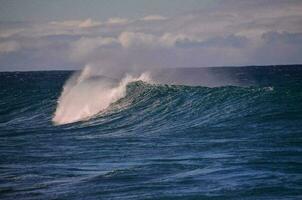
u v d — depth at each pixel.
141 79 145.00
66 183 54.53
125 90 127.56
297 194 44.81
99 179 55.00
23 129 110.12
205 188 48.44
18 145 85.19
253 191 46.44
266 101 102.12
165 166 59.34
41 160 69.31
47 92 174.12
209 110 105.50
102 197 48.00
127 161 65.25
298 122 86.12
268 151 64.00
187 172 55.47
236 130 85.69
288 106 97.31
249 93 107.88
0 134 103.12
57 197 49.06
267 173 52.47
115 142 83.44
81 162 66.56
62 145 83.06
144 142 81.31
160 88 123.38
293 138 72.56
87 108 123.38
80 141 87.06
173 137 85.06
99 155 71.06
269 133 78.94
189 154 66.69
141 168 58.75
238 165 57.19
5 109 146.50
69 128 107.50
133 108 119.56
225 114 100.31
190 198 45.72
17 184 55.31
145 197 46.94
